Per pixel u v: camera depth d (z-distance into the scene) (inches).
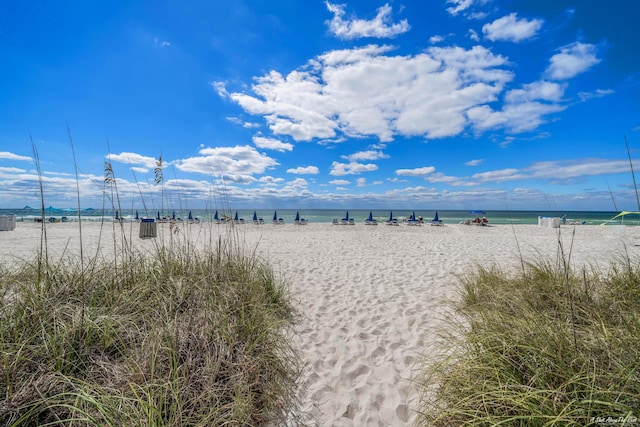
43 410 67.2
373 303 173.8
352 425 83.1
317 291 195.3
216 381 85.9
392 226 807.1
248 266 175.0
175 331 96.0
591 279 138.8
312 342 127.7
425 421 81.0
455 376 83.7
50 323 91.9
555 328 88.1
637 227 605.6
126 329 98.0
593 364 72.4
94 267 134.4
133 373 79.5
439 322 144.4
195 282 135.6
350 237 515.8
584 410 60.5
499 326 98.9
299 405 89.8
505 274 177.6
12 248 313.0
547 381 72.1
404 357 116.2
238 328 109.2
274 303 156.0
